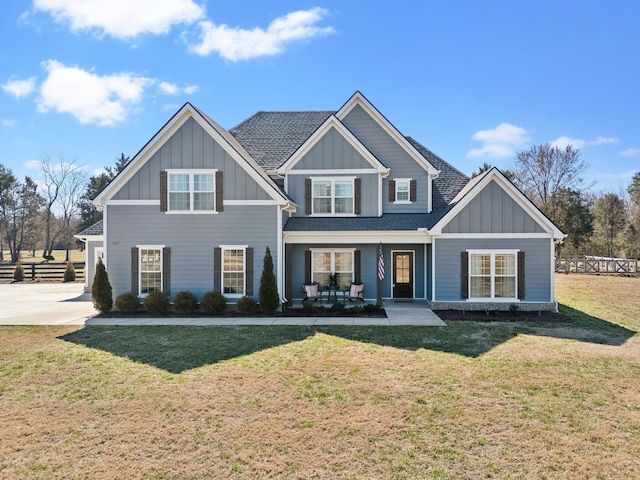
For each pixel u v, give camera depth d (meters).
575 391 7.00
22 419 5.96
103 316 14.40
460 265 15.04
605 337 10.98
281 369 8.21
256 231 15.46
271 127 20.89
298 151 17.61
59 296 20.91
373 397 6.75
